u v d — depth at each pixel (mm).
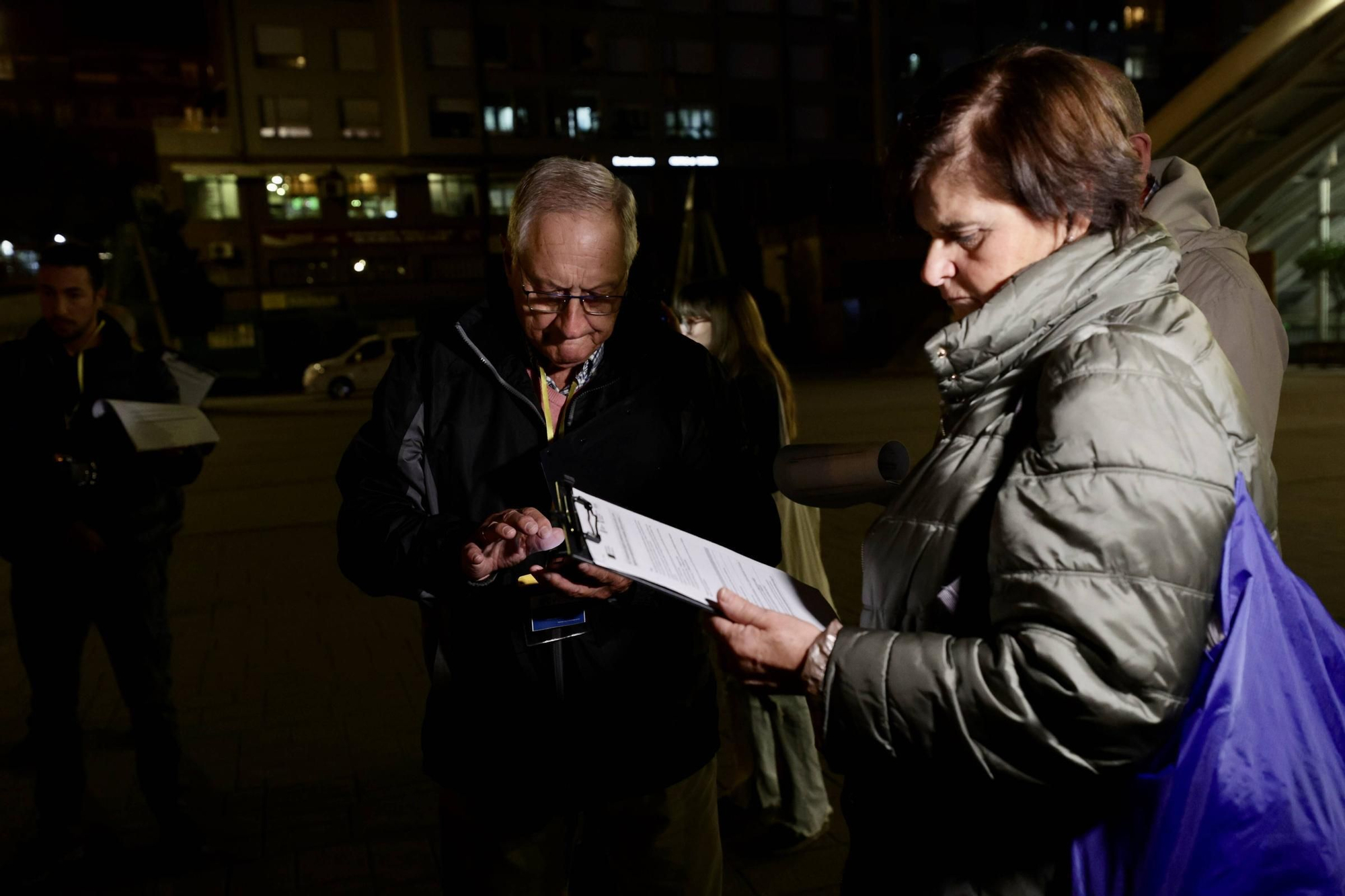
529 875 1783
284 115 40906
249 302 41188
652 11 44281
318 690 4543
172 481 3035
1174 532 954
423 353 1867
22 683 4730
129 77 53812
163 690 3055
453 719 1772
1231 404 1070
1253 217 25953
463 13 41906
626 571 1143
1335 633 1111
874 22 46938
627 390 1825
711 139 45250
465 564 1564
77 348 2971
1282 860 1016
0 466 2861
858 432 14031
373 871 2973
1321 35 19188
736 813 2996
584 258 1660
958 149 1103
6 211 34219
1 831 3279
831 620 1291
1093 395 990
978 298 1186
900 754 1062
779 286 43375
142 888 2898
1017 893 1120
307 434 18188
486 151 42625
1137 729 951
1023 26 48562
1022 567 993
